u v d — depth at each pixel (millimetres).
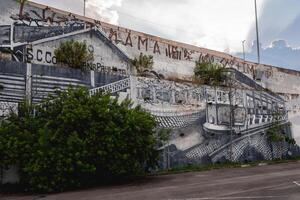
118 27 23969
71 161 14289
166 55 26984
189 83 24516
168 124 22656
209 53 30188
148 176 18922
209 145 24984
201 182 15414
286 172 19062
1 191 14859
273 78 34188
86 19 22219
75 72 19125
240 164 25781
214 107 25922
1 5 18484
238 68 31328
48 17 20281
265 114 30438
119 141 15289
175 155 22594
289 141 31828
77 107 15391
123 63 23859
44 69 18078
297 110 34219
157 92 22484
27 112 16250
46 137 14492
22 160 14578
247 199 10547
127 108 16703
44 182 14211
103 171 15703
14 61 17141
